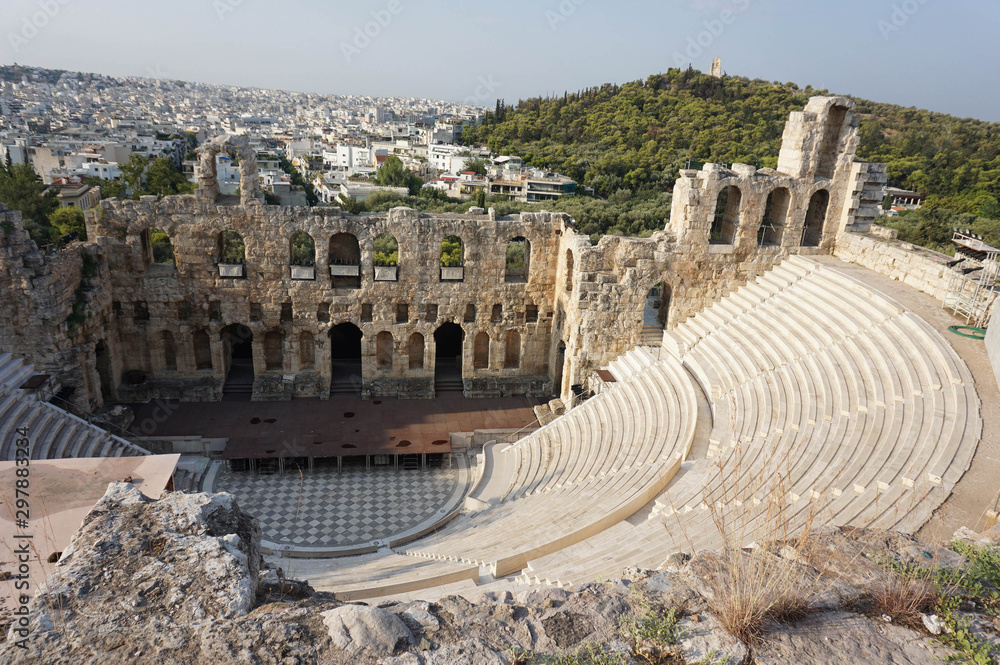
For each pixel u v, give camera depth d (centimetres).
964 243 3422
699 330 4059
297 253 6875
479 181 12488
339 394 4525
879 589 951
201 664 772
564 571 1997
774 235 4406
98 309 3850
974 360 2645
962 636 845
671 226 4238
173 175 10144
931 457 2094
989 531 1180
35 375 3412
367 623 826
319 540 3192
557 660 810
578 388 4259
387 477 3828
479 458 3834
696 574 979
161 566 923
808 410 2723
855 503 1948
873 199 4284
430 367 4594
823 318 3428
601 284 4075
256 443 3816
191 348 4319
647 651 841
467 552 2589
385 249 7412
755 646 837
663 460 2950
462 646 830
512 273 4862
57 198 8806
